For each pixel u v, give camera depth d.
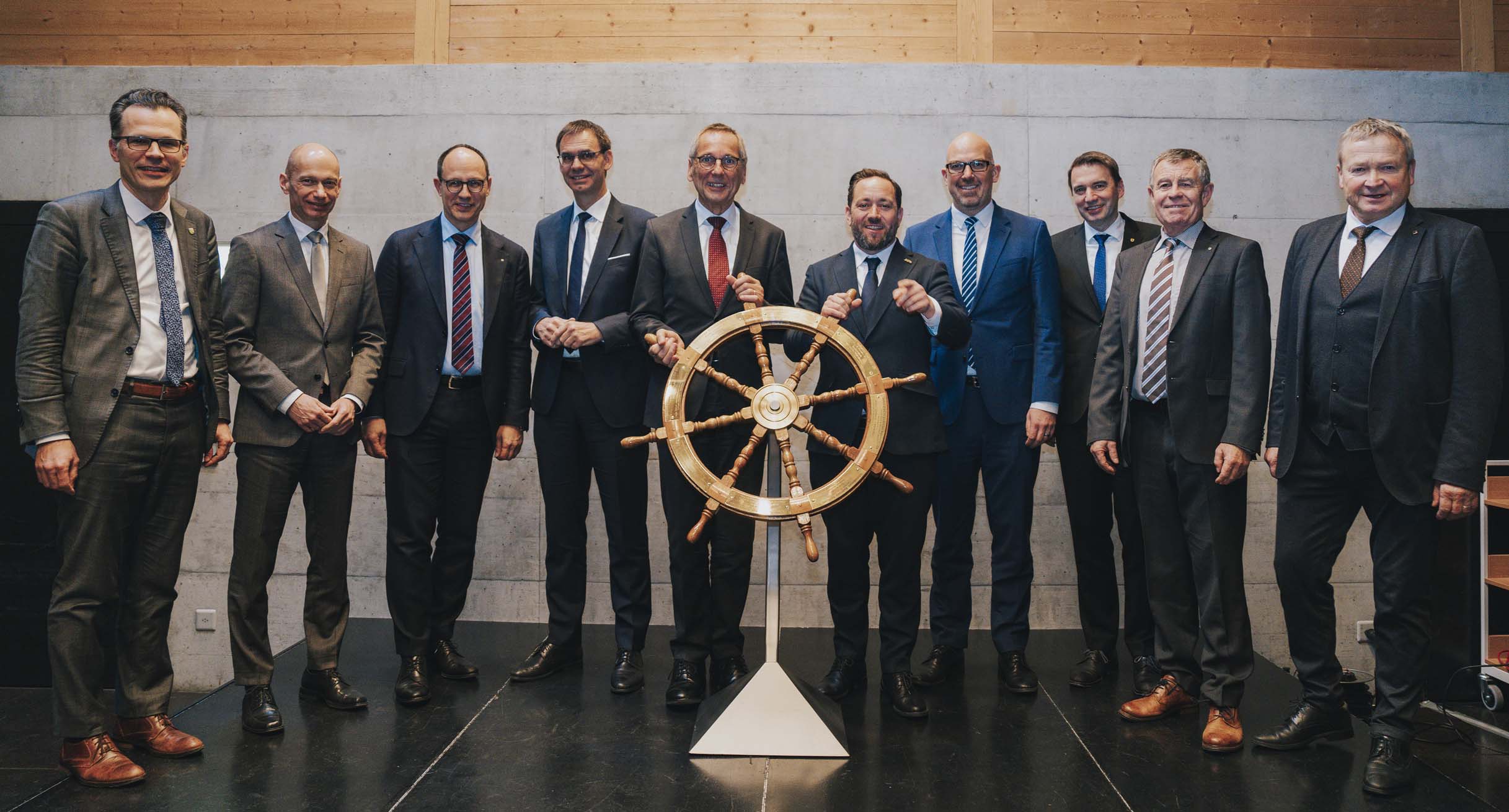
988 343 2.53
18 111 3.38
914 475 2.30
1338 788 1.91
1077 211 3.34
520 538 3.36
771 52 3.40
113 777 1.90
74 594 1.95
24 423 1.94
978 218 2.63
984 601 3.32
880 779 1.94
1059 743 2.13
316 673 2.38
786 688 2.11
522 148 3.36
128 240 2.02
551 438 2.57
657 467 3.33
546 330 2.41
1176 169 2.25
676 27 3.42
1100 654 2.63
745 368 2.37
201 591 3.35
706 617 2.46
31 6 3.47
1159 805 1.83
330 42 3.44
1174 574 2.30
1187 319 2.22
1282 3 3.44
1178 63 3.42
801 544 3.33
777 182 3.35
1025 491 2.52
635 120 3.36
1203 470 2.18
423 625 2.50
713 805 1.82
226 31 3.45
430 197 3.37
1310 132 3.36
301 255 2.33
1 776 2.46
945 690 2.51
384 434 2.54
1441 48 3.45
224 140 3.37
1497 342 1.87
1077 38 3.41
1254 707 2.40
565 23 3.42
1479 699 2.80
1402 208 1.98
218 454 2.24
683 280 2.39
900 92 3.35
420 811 1.80
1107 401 2.36
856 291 2.13
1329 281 2.02
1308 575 2.07
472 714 2.31
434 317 2.54
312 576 2.38
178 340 2.07
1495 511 2.85
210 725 2.24
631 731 2.20
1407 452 1.90
